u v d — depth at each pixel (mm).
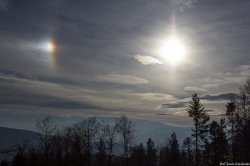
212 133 91188
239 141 78562
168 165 132625
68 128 113812
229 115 79250
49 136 112000
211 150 92125
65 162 109625
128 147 107312
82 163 106562
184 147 134125
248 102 73125
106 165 107875
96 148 107375
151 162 134750
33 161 103375
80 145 107562
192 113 89062
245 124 73750
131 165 123312
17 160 101750
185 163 132875
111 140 106938
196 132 89562
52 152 111500
